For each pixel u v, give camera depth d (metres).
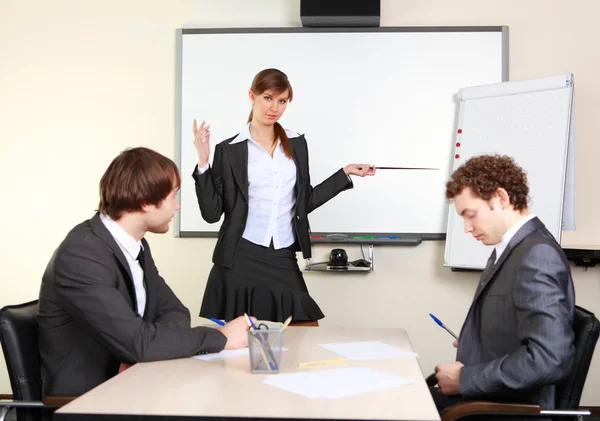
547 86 3.65
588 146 3.98
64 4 4.22
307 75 4.07
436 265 4.05
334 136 4.06
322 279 4.11
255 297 3.07
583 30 3.99
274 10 4.14
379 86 4.05
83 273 1.90
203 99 4.12
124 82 4.19
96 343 1.99
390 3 4.08
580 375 1.86
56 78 4.22
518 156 3.67
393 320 4.08
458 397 2.10
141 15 4.19
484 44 4.01
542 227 1.95
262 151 3.12
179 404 1.37
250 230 3.10
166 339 1.85
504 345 1.89
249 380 1.59
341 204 4.05
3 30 4.24
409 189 4.04
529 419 1.82
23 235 4.23
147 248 2.26
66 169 4.21
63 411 1.32
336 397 1.43
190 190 4.11
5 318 2.00
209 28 4.11
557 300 1.75
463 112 3.88
